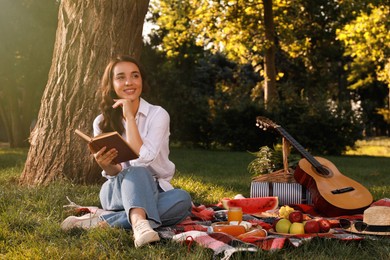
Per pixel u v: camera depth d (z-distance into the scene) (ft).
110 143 13.69
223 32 80.28
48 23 66.80
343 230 14.98
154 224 13.71
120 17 24.06
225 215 17.40
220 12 78.02
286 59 115.85
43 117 24.29
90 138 13.80
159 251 12.53
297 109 70.08
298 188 20.20
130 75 15.07
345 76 145.79
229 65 129.80
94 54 23.82
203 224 15.70
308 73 117.50
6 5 65.67
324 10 81.56
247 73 125.59
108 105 15.34
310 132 68.85
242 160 52.85
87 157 23.58
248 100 72.33
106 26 23.94
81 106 23.75
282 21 80.84
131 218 13.46
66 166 23.56
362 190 18.67
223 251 12.22
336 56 116.57
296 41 83.87
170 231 14.08
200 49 100.32
